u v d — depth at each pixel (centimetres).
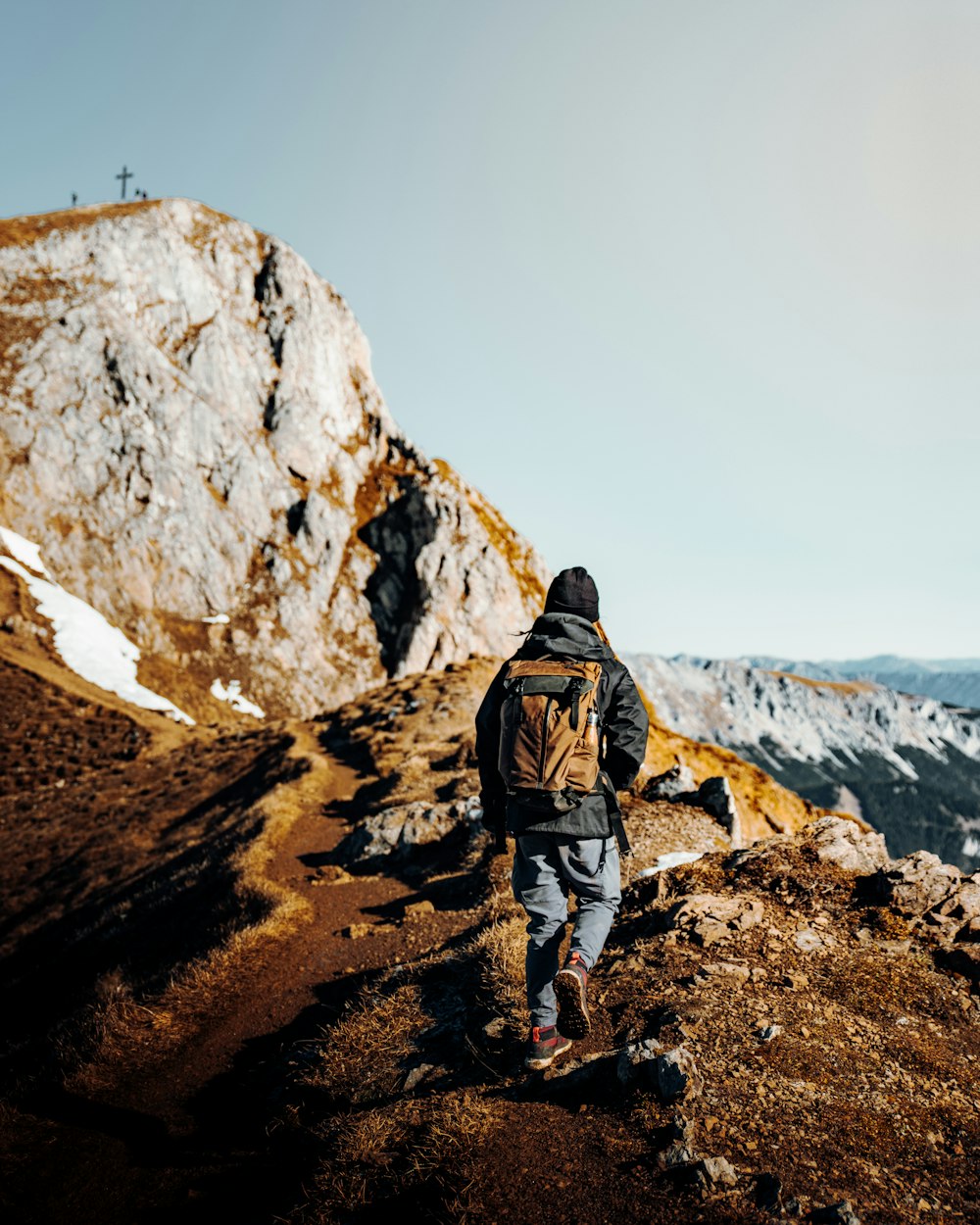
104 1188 470
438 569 10125
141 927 1255
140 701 6384
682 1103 377
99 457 8656
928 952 543
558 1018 388
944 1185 330
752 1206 315
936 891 596
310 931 912
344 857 1269
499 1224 329
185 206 10862
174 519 8869
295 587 9425
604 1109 394
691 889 678
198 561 8894
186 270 10244
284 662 8694
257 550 9531
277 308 10931
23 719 4494
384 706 2973
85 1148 517
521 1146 376
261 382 10531
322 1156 418
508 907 790
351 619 9706
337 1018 631
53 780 3572
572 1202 335
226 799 2167
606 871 405
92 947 1264
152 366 9331
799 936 572
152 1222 430
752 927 587
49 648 6706
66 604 7462
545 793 376
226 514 9406
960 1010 477
